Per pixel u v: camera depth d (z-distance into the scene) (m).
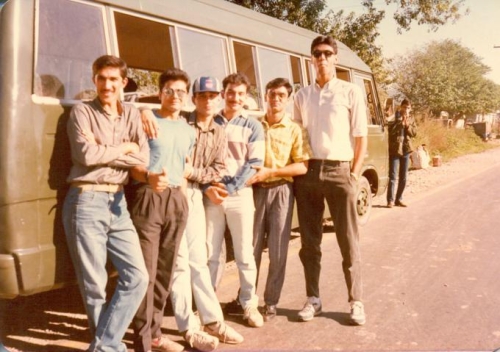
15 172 3.37
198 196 3.98
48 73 3.59
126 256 3.48
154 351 3.82
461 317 4.61
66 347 3.91
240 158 4.13
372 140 8.48
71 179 3.38
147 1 4.48
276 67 6.39
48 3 3.63
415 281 5.61
